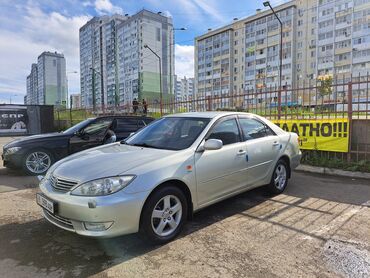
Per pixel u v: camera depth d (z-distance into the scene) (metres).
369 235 3.85
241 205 5.01
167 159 3.72
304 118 8.15
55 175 3.62
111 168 3.45
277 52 73.81
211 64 91.75
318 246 3.56
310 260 3.24
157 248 3.52
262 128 5.36
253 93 9.20
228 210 4.77
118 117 8.46
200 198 4.04
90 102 92.62
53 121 22.48
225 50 86.88
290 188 6.04
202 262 3.21
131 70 76.69
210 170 4.12
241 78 84.25
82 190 3.25
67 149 7.66
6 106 20.77
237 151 4.57
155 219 3.57
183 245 3.59
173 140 4.33
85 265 3.16
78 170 3.53
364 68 62.41
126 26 77.50
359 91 7.37
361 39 62.50
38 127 21.92
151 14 73.62
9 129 20.97
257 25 77.69
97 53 89.12
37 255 3.38
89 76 93.25
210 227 4.11
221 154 4.30
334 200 5.27
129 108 18.89
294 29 71.12
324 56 67.56
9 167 7.43
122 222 3.24
